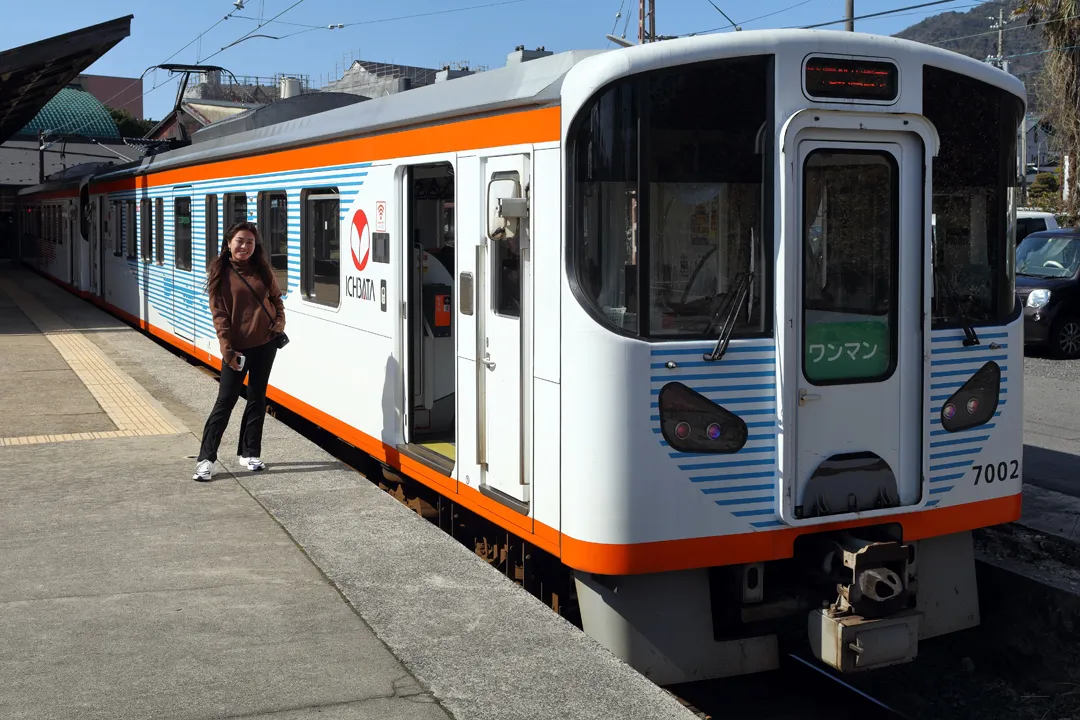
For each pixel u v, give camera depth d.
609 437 4.73
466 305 6.01
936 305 5.21
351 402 7.87
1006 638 5.82
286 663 4.16
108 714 3.71
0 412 9.22
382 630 4.50
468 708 3.79
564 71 5.14
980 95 5.25
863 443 5.02
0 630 4.46
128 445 7.95
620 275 4.75
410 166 6.74
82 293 21.27
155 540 5.70
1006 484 5.46
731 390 4.80
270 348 7.03
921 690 5.69
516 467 5.53
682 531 4.77
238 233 6.79
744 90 4.81
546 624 4.59
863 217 4.98
